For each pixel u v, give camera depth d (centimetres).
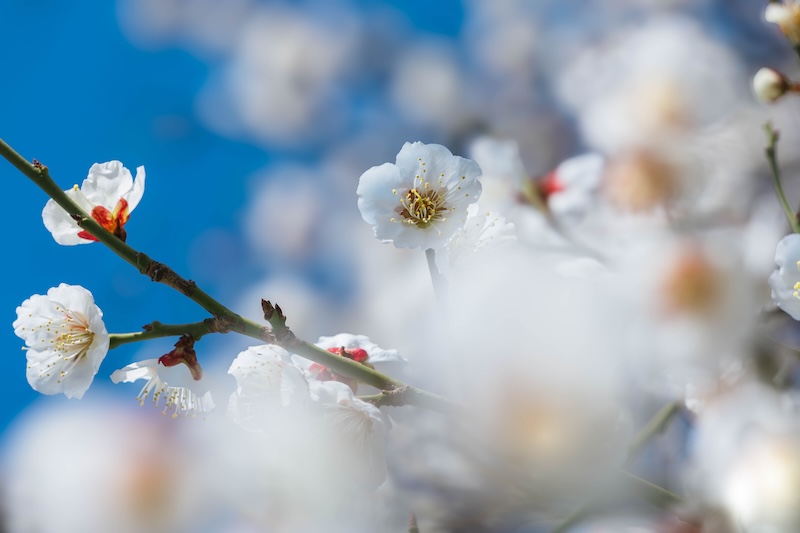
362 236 130
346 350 68
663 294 66
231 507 64
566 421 63
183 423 63
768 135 73
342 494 66
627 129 77
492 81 126
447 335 65
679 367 67
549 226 77
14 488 63
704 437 68
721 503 66
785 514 64
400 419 73
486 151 80
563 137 109
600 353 64
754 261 72
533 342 64
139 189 70
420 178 68
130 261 67
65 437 63
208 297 67
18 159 67
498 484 70
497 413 64
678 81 77
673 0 88
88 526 63
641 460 74
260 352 67
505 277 65
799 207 77
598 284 65
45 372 68
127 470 63
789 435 65
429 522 72
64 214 69
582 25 100
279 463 66
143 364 68
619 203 77
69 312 68
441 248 68
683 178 77
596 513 68
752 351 69
